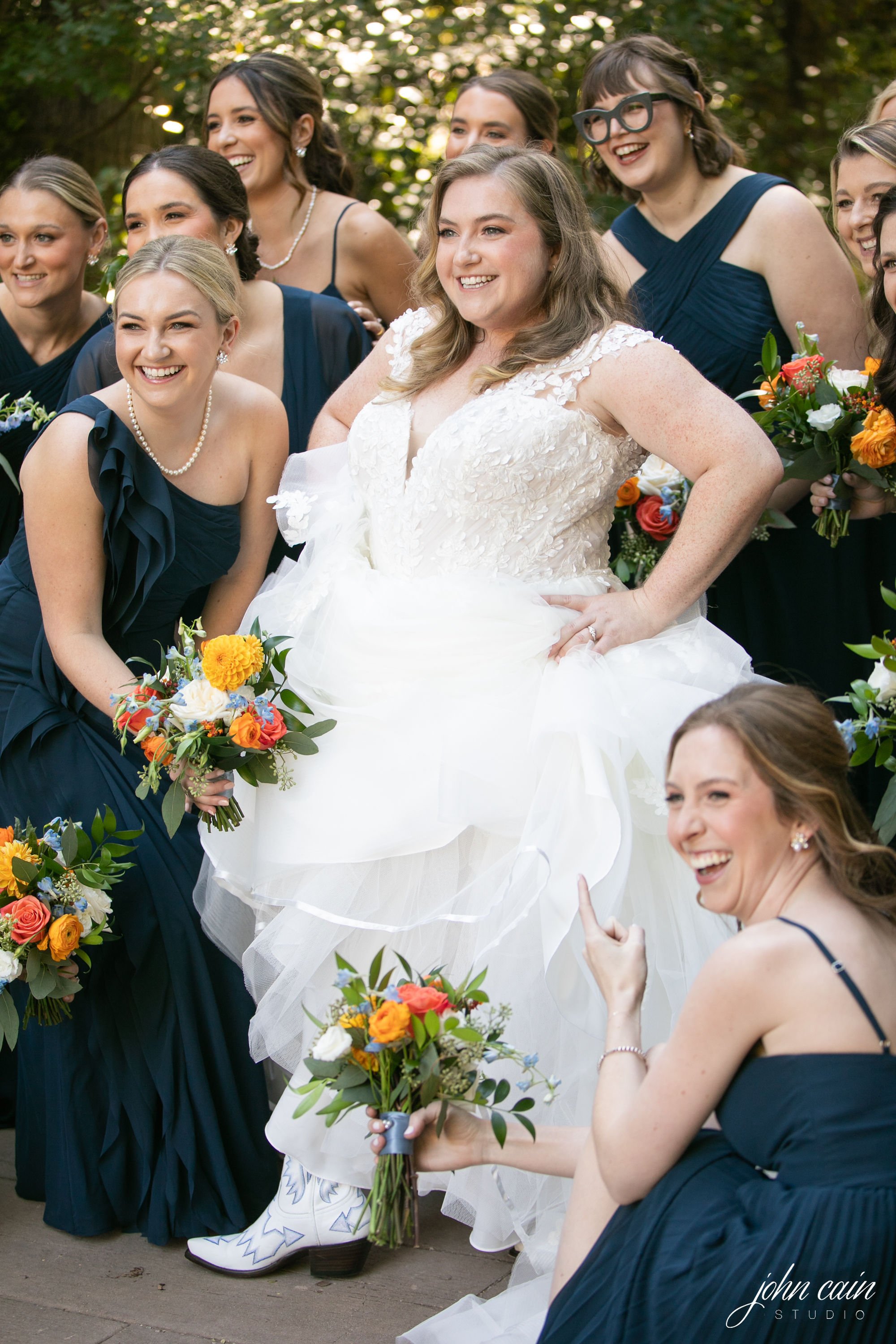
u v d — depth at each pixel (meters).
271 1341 2.49
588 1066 2.56
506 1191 2.52
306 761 2.75
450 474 2.70
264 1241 2.73
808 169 8.85
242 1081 3.00
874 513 3.30
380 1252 2.83
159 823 3.02
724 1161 1.97
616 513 3.49
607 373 2.68
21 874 2.76
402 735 2.66
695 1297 1.87
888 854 1.95
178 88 7.69
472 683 2.66
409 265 4.43
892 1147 1.85
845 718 3.45
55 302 3.99
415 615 2.70
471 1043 2.08
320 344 3.83
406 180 8.24
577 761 2.52
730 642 2.79
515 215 2.73
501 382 2.77
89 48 7.71
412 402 2.92
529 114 4.30
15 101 8.07
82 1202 2.89
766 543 3.47
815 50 8.93
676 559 2.68
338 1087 2.12
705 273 3.60
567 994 2.50
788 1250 1.83
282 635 2.89
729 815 1.97
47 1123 2.95
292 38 7.75
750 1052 1.95
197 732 2.62
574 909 2.46
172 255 2.88
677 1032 1.95
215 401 3.08
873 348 3.41
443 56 8.10
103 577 3.00
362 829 2.62
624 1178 1.98
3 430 3.66
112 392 3.02
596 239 2.83
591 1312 1.98
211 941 3.01
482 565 2.75
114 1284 2.71
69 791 3.00
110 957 2.94
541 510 2.74
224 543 3.09
